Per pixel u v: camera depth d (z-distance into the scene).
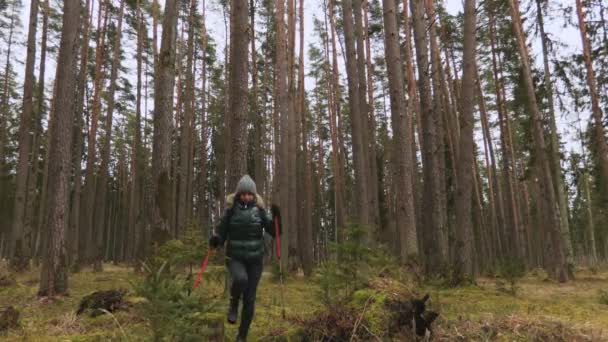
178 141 32.72
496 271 16.36
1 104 32.62
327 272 5.43
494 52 22.08
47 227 8.38
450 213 20.44
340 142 26.59
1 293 8.91
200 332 4.47
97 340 4.94
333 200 42.53
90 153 19.81
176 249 5.90
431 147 12.10
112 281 11.76
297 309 6.86
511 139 29.75
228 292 6.03
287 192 17.95
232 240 4.68
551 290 11.70
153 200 9.18
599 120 14.69
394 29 10.55
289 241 17.56
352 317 4.93
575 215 46.12
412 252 9.53
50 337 5.21
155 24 22.97
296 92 23.81
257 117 26.39
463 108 11.42
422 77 12.35
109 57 23.83
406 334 4.76
